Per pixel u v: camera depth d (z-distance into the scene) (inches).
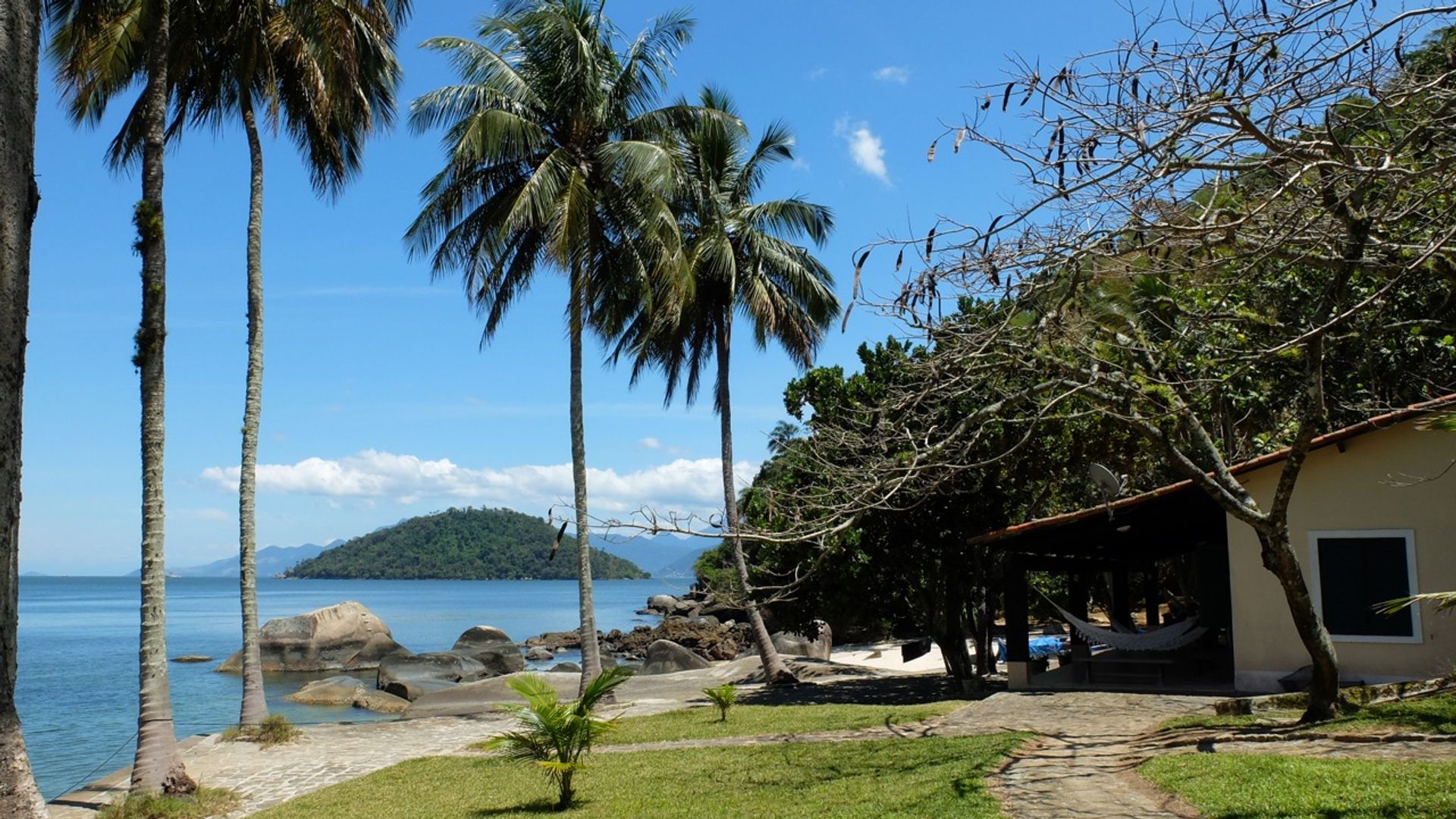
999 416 576.7
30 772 244.5
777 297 1081.4
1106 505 583.8
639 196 865.5
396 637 2583.7
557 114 882.1
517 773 547.8
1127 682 756.6
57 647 2129.7
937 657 1460.4
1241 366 403.9
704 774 489.7
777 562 919.0
